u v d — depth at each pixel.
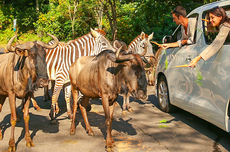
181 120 5.01
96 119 5.16
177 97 4.80
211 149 3.61
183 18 4.54
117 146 3.74
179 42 4.72
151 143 3.84
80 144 3.85
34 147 3.75
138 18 12.01
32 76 3.68
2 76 3.79
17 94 3.75
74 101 4.41
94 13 16.02
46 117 5.37
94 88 3.90
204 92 3.88
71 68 4.49
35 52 3.64
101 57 3.86
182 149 3.62
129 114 5.49
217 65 3.56
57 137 4.15
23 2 26.48
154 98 7.07
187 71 4.39
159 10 9.20
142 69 3.30
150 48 5.84
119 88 3.62
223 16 3.44
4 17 24.31
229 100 3.31
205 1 9.13
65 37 17.08
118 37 13.55
